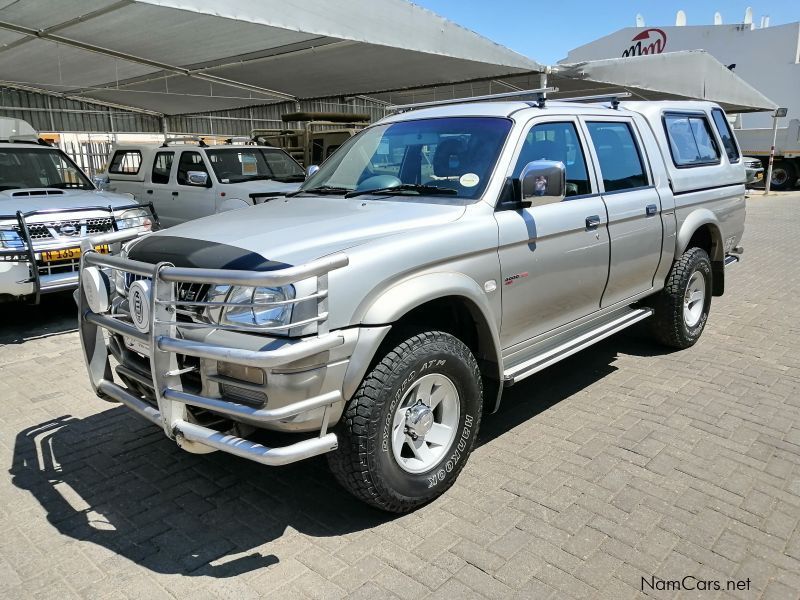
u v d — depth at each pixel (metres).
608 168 4.60
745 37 29.00
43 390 4.94
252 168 10.77
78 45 9.23
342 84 12.49
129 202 7.29
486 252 3.44
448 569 2.82
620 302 4.79
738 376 5.05
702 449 3.86
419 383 3.14
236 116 20.30
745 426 4.16
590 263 4.23
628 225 4.58
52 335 6.40
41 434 4.20
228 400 2.84
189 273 2.70
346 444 2.92
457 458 3.38
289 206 3.90
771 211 18.27
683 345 5.61
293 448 2.70
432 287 3.10
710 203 5.68
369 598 2.64
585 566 2.82
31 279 6.21
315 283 2.71
